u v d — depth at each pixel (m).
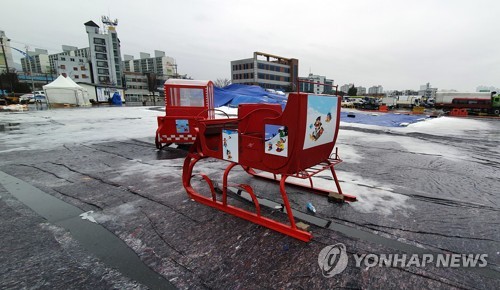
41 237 2.65
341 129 12.28
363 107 34.59
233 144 3.14
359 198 3.73
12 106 24.22
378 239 2.65
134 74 86.12
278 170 2.75
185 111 7.33
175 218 3.08
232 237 2.67
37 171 4.99
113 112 22.42
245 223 2.96
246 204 3.52
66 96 30.38
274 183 4.41
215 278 2.07
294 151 2.57
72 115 18.97
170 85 7.09
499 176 4.87
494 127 14.57
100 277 2.08
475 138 10.04
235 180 4.57
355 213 3.24
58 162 5.68
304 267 2.21
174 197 3.73
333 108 3.08
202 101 7.39
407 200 3.67
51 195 3.78
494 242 2.62
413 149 7.49
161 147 7.14
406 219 3.09
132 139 8.73
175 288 1.96
